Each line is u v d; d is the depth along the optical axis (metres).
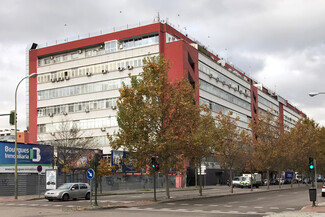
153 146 30.09
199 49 75.06
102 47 73.25
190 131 32.47
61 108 75.19
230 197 35.91
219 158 44.28
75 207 23.31
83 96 73.19
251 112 99.00
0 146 40.72
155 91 30.61
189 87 33.34
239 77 93.62
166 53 67.75
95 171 24.33
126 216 18.47
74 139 49.59
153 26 68.31
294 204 26.55
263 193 44.59
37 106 77.62
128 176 53.53
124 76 69.62
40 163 44.62
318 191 46.91
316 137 70.81
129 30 70.38
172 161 33.25
